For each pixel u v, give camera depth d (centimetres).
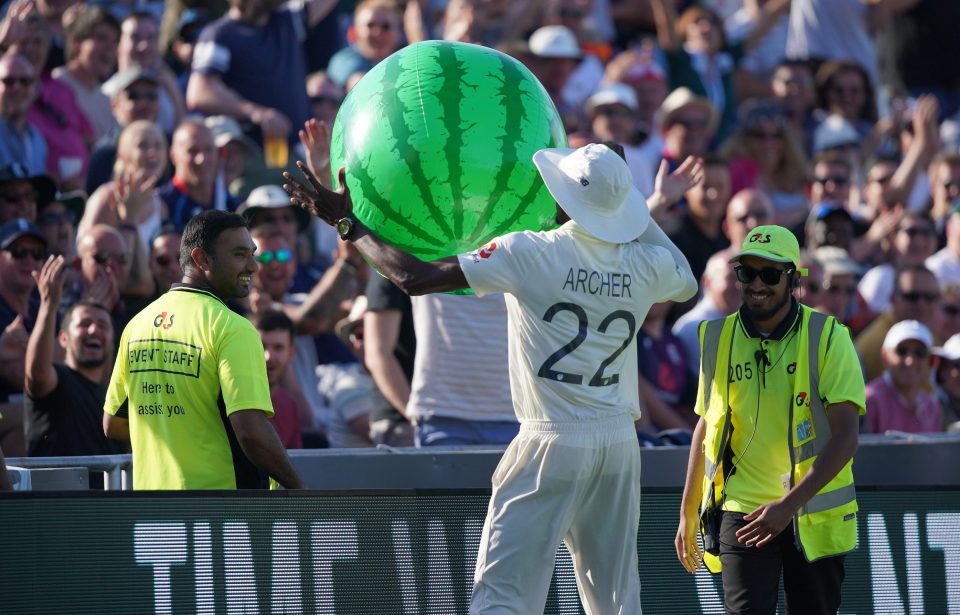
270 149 3909
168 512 2014
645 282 1959
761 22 5634
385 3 4553
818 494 2027
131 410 2095
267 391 2047
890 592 2378
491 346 2870
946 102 5622
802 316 2052
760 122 4419
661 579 2325
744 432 2056
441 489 2189
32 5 3709
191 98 4088
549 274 1888
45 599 1956
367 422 3303
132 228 3152
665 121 4450
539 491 1905
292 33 4222
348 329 3306
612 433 1927
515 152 1941
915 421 3359
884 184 4531
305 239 3778
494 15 4841
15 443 2806
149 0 4903
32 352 2509
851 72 5062
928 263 4141
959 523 2417
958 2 5572
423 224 1941
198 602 2022
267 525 2066
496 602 1900
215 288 2111
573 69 4747
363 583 2125
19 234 2962
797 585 2066
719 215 3953
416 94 1934
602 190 1903
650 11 5525
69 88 3862
